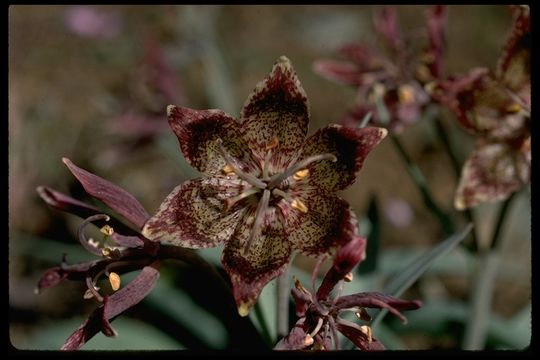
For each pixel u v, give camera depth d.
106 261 0.22
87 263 0.22
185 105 0.34
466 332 0.28
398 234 0.36
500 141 0.26
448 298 0.34
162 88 0.33
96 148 0.40
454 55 0.45
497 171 0.26
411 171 0.26
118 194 0.21
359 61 0.28
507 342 0.29
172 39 0.41
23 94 0.42
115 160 0.35
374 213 0.26
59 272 0.22
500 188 0.26
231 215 0.22
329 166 0.22
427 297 0.32
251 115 0.22
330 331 0.21
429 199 0.27
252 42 0.46
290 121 0.22
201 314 0.29
